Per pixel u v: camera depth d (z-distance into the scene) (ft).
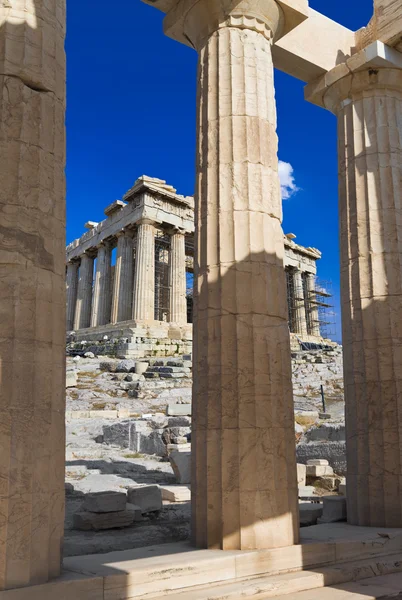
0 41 18.98
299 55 34.27
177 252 145.28
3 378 16.98
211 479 23.58
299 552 22.94
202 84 28.32
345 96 35.55
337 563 24.00
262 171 26.66
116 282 147.84
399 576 23.88
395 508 29.66
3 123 18.40
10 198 18.06
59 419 18.54
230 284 25.14
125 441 57.16
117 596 17.80
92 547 26.00
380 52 33.12
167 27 30.40
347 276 33.86
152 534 29.12
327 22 36.32
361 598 20.06
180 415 64.59
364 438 31.32
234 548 22.47
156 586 18.79
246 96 27.14
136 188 142.00
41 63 19.54
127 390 85.87
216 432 23.90
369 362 31.89
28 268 17.99
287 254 177.47
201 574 19.98
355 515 30.94
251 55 27.76
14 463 16.66
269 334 24.94
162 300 157.99
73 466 47.78
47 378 18.02
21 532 16.48
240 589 19.72
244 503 22.82
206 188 26.89
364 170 33.99
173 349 127.75
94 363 107.34
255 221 25.89
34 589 16.17
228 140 26.73
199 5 28.35
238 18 28.07
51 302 18.60
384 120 34.27
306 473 43.65
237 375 24.08
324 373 90.79
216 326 25.00
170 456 43.98
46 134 19.34
